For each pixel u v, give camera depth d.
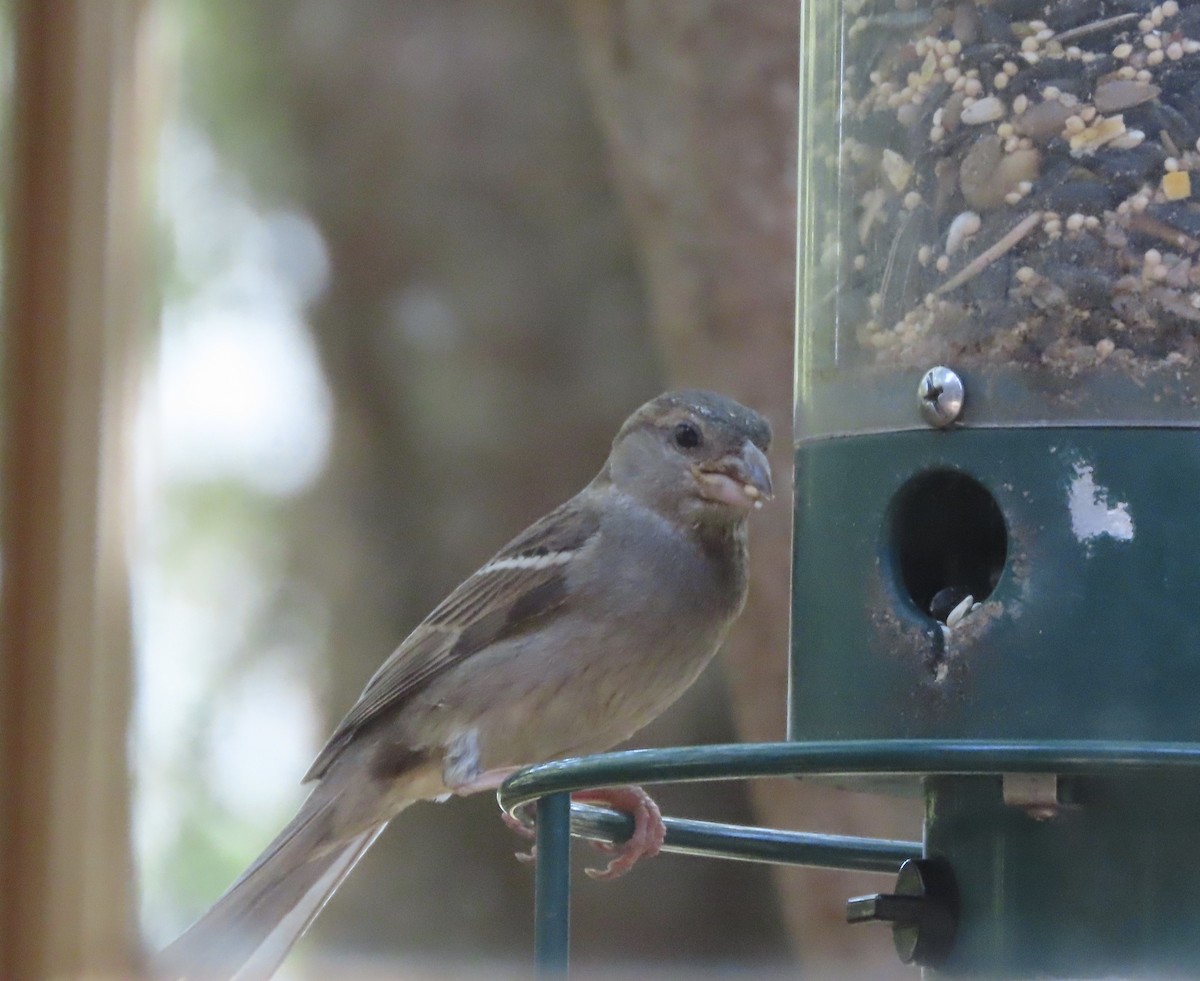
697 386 14.85
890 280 8.51
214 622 19.50
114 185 10.01
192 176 20.55
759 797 14.41
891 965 14.02
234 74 20.70
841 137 8.91
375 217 20.20
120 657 10.55
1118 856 7.82
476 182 20.20
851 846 9.38
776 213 14.84
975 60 8.41
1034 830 7.98
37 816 9.70
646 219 15.13
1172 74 8.12
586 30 15.19
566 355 19.64
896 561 8.34
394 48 20.45
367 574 19.61
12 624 9.74
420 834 18.28
